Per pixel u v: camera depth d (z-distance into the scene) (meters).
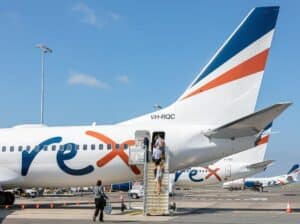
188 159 31.17
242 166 60.56
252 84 31.00
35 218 26.50
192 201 48.56
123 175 32.44
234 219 25.61
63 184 33.81
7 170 33.59
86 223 23.81
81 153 32.44
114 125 33.31
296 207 37.41
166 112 32.38
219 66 31.62
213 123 31.39
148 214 28.72
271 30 30.89
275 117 27.36
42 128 34.38
